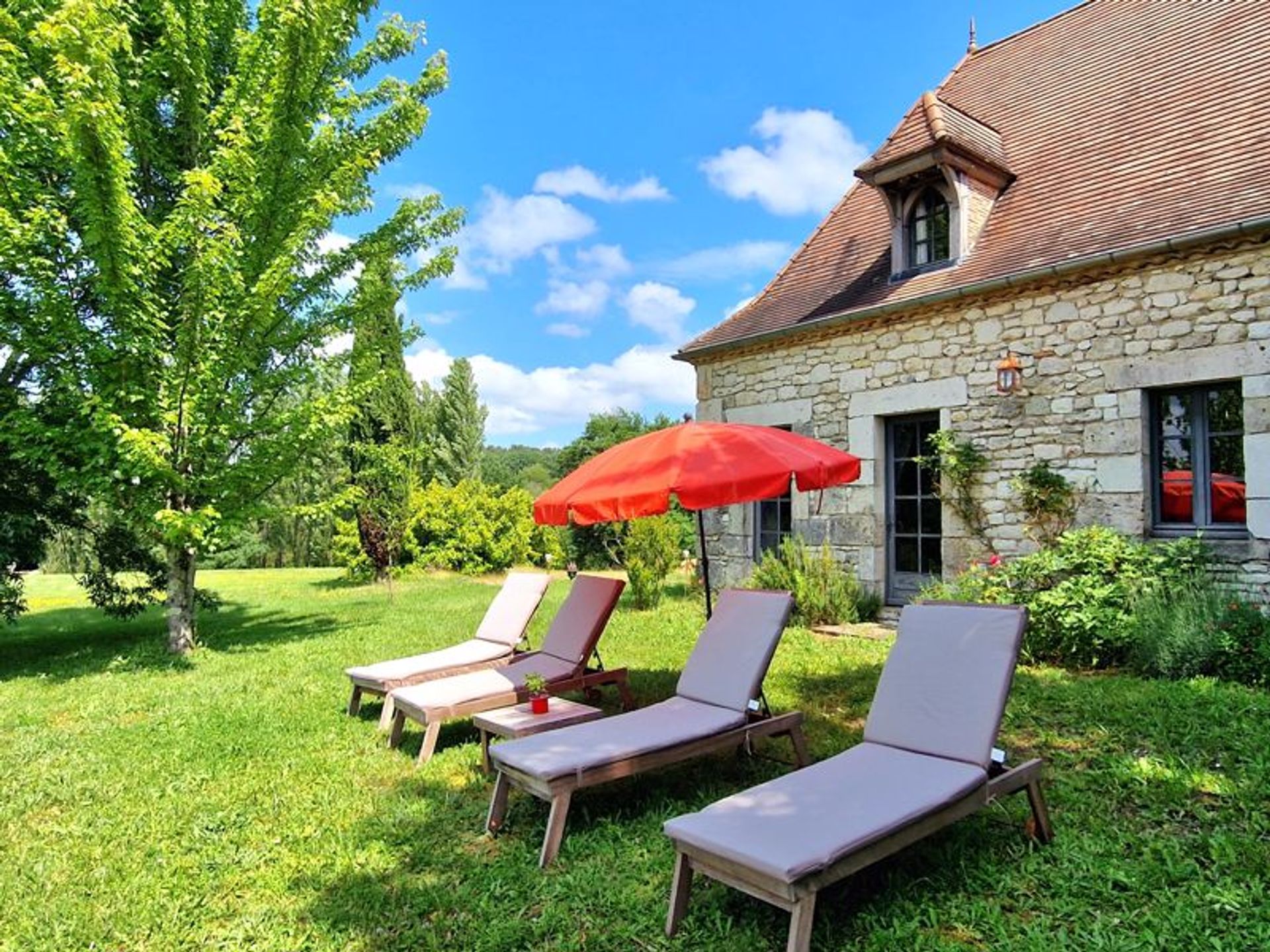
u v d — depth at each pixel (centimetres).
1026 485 768
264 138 845
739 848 254
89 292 859
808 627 876
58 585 2080
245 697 654
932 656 360
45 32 648
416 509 1878
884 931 268
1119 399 717
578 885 315
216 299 790
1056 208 818
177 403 816
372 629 1013
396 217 999
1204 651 569
